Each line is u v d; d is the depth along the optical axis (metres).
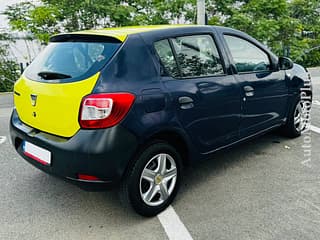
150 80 2.80
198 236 2.66
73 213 3.03
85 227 2.82
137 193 2.80
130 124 2.60
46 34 10.34
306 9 13.71
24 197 3.32
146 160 2.80
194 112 3.09
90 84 2.59
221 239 2.61
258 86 3.85
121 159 2.60
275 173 3.74
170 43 3.07
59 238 2.67
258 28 11.30
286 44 12.75
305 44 13.09
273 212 2.96
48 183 3.62
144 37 2.91
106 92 2.54
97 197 3.32
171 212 3.01
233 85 3.51
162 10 11.26
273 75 4.13
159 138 2.92
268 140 4.82
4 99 8.54
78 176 2.60
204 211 3.01
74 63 2.85
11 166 4.06
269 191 3.34
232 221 2.84
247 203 3.12
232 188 3.42
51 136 2.77
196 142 3.22
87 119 2.52
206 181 3.58
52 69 2.96
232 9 11.87
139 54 2.82
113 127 2.53
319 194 3.25
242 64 3.73
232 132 3.63
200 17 8.11
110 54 2.72
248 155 4.28
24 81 3.16
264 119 4.09
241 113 3.67
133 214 3.00
